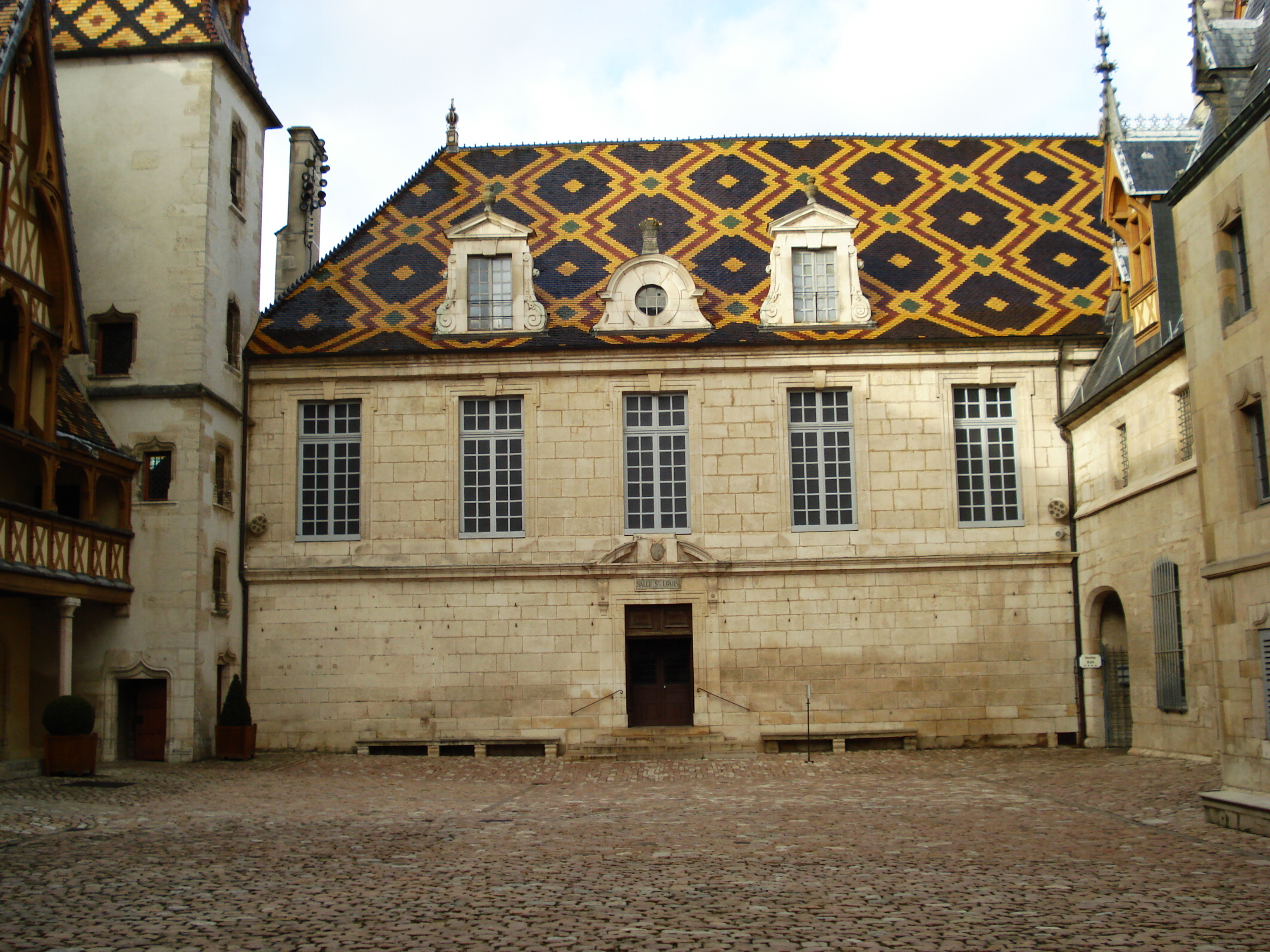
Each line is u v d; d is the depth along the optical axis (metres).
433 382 27.78
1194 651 21.20
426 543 27.22
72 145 26.47
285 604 27.16
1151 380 22.81
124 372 25.75
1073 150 32.91
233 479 27.12
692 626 27.02
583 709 26.61
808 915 9.98
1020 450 27.42
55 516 21.64
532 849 13.45
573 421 27.56
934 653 26.75
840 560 26.86
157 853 13.09
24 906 10.43
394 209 31.69
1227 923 9.72
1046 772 21.41
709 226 30.64
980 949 8.89
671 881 11.50
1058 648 26.78
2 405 22.38
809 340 27.39
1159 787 18.33
